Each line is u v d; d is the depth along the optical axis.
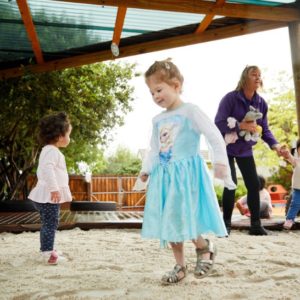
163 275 2.34
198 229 2.21
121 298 1.92
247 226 4.93
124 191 15.41
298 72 5.85
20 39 7.06
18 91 8.21
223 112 4.51
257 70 4.46
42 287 2.16
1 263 2.90
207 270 2.21
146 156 2.53
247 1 5.62
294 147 5.31
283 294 1.96
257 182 4.61
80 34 6.86
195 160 2.30
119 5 5.19
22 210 8.02
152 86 2.38
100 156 16.75
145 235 2.25
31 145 9.44
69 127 3.20
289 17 5.81
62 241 4.00
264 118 4.75
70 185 14.66
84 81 9.23
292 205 5.09
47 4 5.77
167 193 2.24
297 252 3.24
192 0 5.40
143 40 7.03
